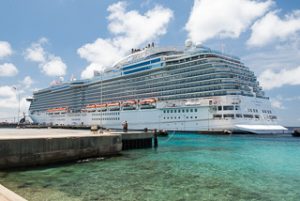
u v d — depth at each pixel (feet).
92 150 75.61
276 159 78.84
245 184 47.47
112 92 273.75
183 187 44.83
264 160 76.64
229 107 181.47
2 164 56.08
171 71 222.48
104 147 79.46
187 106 197.88
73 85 317.42
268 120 195.72
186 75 211.20
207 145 123.03
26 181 47.44
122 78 265.95
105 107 265.95
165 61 227.61
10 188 42.55
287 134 200.85
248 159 78.43
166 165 66.74
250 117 185.88
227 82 188.85
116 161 72.59
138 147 108.58
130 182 47.88
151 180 49.62
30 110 395.96
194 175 54.54
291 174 56.54
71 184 45.75
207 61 200.64
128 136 104.06
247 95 191.62
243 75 207.41
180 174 55.52
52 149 64.95
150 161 73.26
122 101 254.88
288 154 91.15
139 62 251.39
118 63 290.35
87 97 304.30
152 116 219.61
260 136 178.60
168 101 211.00
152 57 250.98
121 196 39.14
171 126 206.39
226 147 114.32
